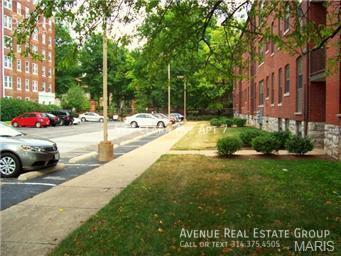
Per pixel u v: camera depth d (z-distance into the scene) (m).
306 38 9.91
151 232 6.12
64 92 89.19
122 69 78.75
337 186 9.41
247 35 12.17
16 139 11.92
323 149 17.48
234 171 11.77
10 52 8.46
